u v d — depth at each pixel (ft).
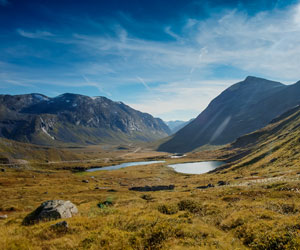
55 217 59.21
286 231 37.22
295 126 403.34
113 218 53.26
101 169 637.30
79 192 239.50
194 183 265.54
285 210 57.06
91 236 39.29
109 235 40.01
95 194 208.64
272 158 253.85
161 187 251.80
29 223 57.82
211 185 203.41
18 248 36.14
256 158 306.55
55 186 290.56
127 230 44.32
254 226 42.34
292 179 112.57
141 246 35.17
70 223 49.73
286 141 295.69
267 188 98.73
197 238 38.32
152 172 478.18
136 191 240.94
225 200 85.10
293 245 32.55
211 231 42.88
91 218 55.72
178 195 131.75
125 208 73.15
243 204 68.33
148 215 55.67
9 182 329.72
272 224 41.93
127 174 454.81
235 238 39.96
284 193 79.66
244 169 282.36
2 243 38.29
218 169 384.27
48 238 41.45
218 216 56.85
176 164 620.90
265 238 36.24
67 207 66.23
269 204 63.93
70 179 379.35
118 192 232.32
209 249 33.42
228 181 202.18
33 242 38.91
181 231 41.52
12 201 172.86
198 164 594.65
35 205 157.28
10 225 58.08
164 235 39.34
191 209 67.77
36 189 257.14
